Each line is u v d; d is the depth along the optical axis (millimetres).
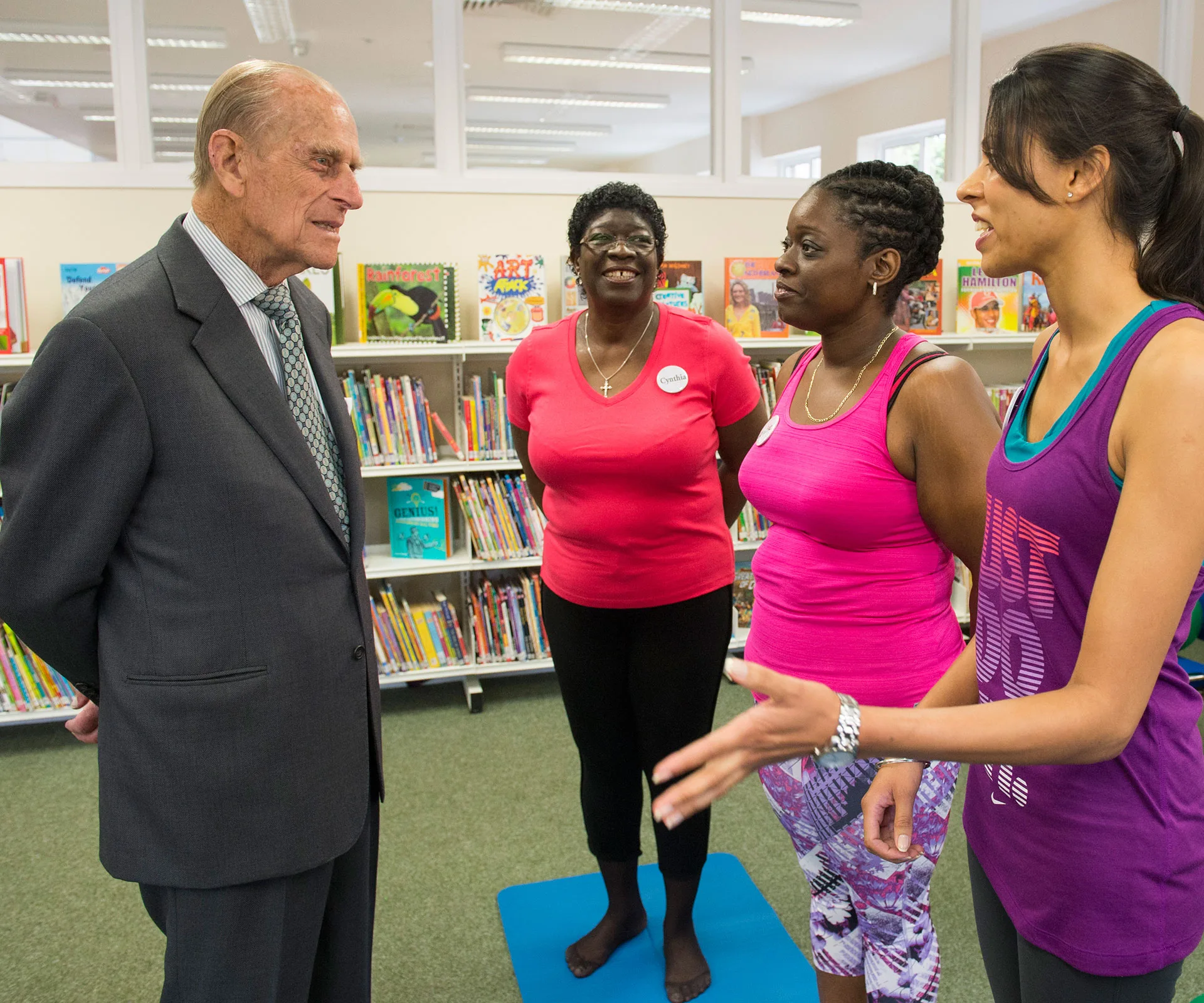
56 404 1066
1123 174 769
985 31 6590
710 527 1729
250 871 1176
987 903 1027
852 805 1254
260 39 7164
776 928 2025
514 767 2896
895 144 7965
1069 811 860
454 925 2092
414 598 3730
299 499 1195
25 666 3057
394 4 6406
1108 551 727
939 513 1188
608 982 1858
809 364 1394
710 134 3779
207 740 1146
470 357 3531
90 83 8133
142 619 1145
